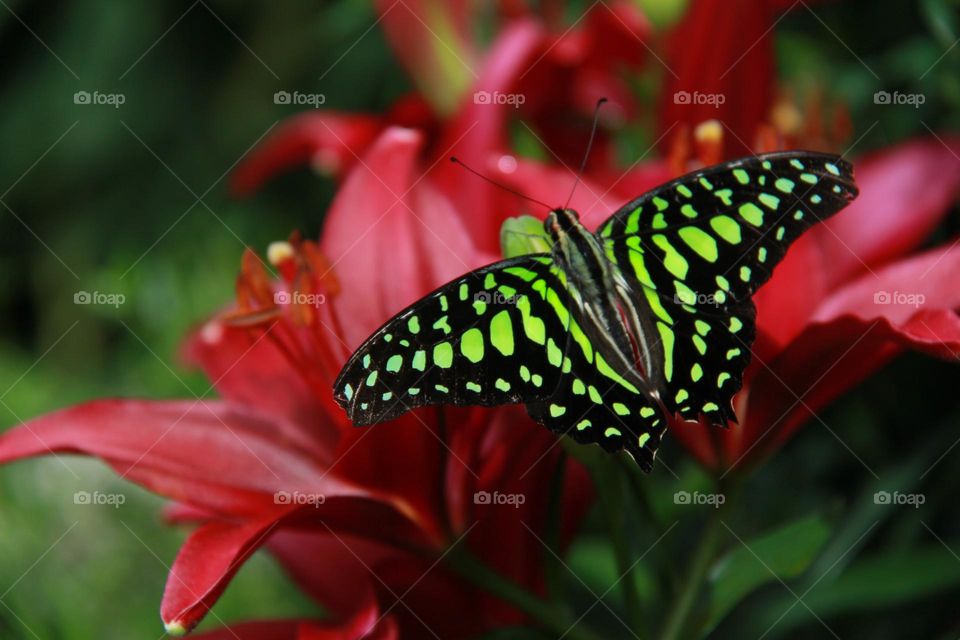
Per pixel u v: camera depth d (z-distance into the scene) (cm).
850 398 50
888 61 47
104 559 53
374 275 38
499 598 38
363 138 49
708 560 38
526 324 35
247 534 35
